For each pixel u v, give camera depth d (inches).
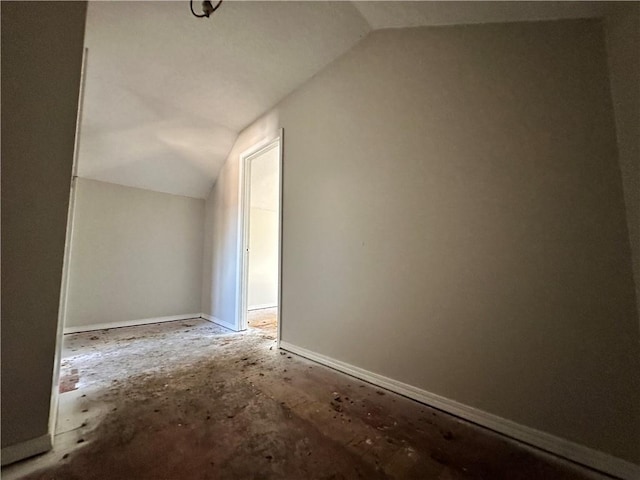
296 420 53.4
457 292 57.4
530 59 50.8
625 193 41.4
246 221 132.1
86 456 43.0
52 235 46.1
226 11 71.9
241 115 118.4
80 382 70.7
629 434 39.8
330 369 79.9
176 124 120.6
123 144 122.4
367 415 55.4
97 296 131.5
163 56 86.7
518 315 49.8
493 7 50.2
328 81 89.1
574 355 44.4
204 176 154.7
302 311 92.2
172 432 49.4
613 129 42.8
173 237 156.6
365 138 77.2
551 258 47.1
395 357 66.7
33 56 44.1
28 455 42.3
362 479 38.9
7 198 42.1
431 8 56.9
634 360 39.9
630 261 40.8
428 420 53.9
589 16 45.3
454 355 57.1
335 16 72.1
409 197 66.4
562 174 46.8
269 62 89.2
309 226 91.8
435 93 63.2
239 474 39.6
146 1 69.2
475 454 44.4
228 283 137.6
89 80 94.4
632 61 39.9
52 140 46.0
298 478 39.0
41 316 44.9
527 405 48.1
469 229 56.5
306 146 95.4
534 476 40.0
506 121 52.9
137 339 113.0
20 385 42.7
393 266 68.5
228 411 56.6
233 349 99.1
